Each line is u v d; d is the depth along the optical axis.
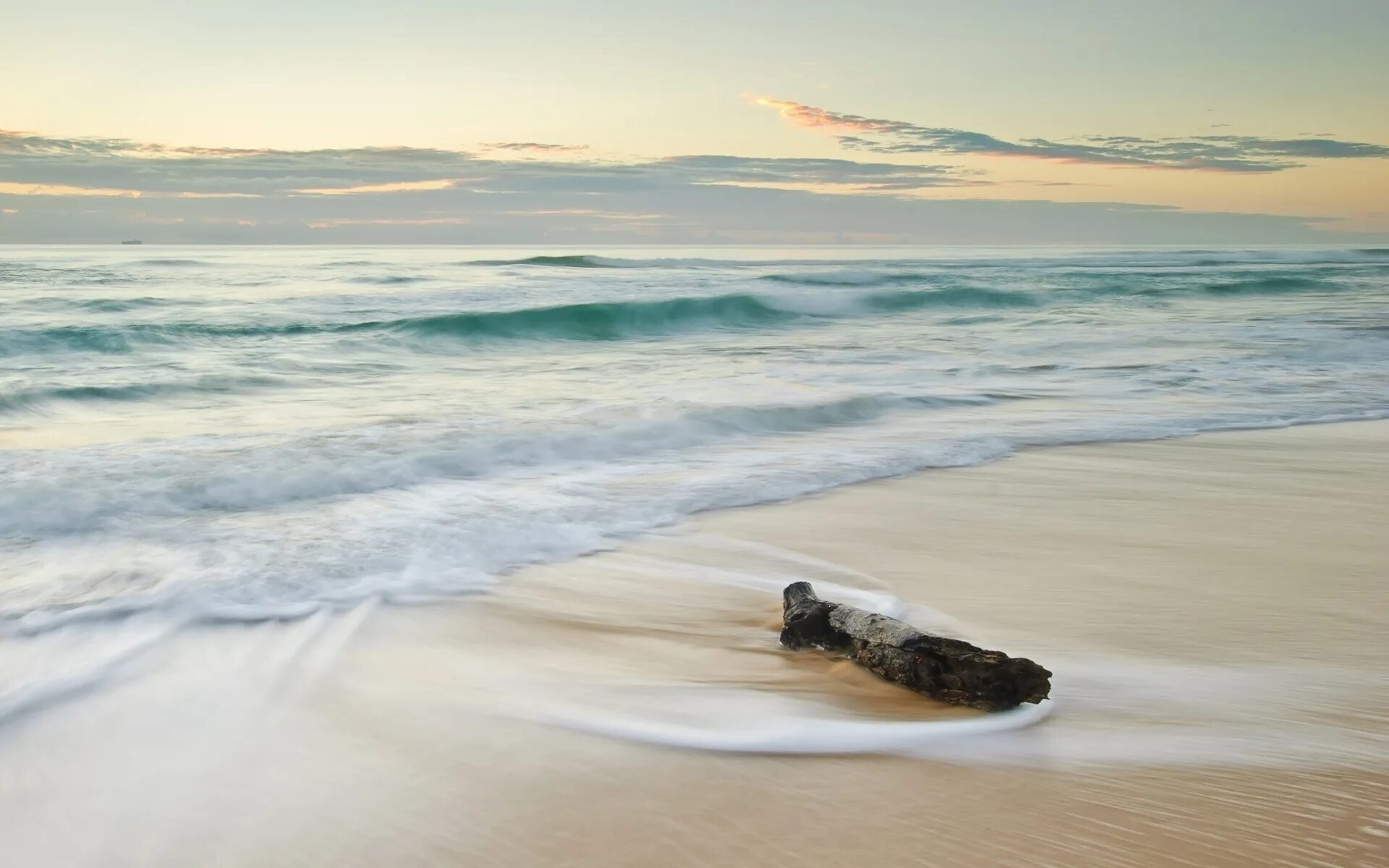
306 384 14.41
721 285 34.25
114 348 17.56
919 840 2.97
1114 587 5.75
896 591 5.70
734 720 3.87
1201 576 5.99
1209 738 3.67
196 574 5.71
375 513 7.36
